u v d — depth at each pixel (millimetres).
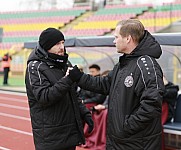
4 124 8617
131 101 2758
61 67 3207
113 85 2941
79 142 3256
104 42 6500
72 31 23234
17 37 25812
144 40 2832
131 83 2744
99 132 6312
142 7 21812
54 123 3061
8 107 11516
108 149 2975
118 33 2865
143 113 2623
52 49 3082
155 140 2822
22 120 9164
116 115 2828
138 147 2773
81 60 17844
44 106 3039
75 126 3219
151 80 2658
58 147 3084
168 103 6184
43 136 3080
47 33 3061
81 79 3037
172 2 19797
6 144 6715
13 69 22391
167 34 5387
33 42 8859
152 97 2607
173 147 5879
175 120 6387
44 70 3051
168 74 10180
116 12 22734
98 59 12688
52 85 3049
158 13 20109
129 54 2838
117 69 2980
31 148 6430
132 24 2820
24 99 13562
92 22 23141
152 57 2807
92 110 6449
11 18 27516
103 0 24906
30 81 3039
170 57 9406
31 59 3137
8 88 17125
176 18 19312
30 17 26875
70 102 3178
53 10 26406
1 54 24578
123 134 2777
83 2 27516
